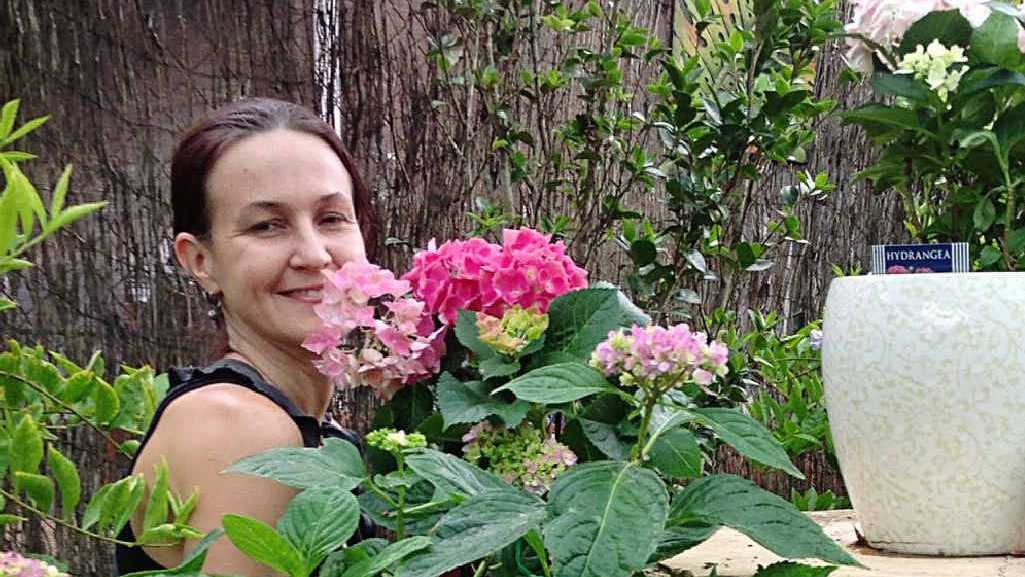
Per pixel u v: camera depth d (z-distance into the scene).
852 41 1.21
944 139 1.08
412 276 0.99
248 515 0.86
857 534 1.06
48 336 1.99
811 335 2.27
